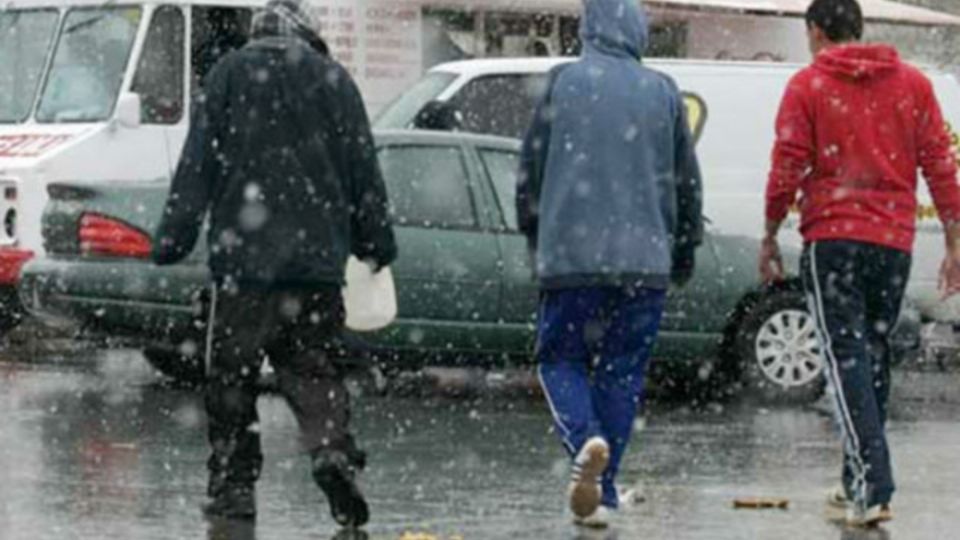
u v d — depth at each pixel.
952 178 12.68
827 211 12.44
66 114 24.75
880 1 35.66
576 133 12.52
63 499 12.72
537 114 12.66
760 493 13.67
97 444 15.34
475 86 23.47
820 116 12.44
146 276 18.69
